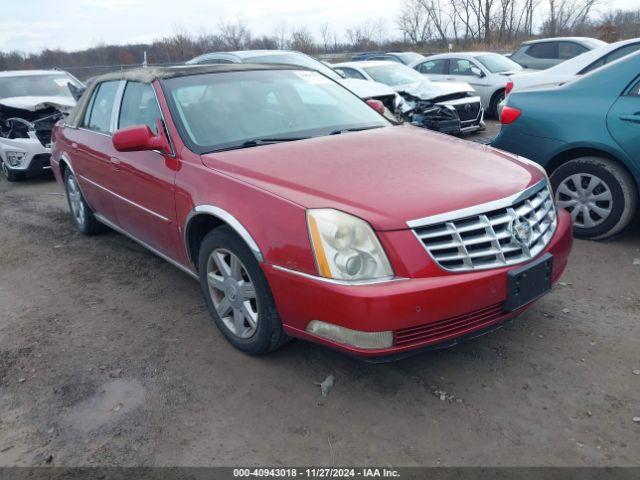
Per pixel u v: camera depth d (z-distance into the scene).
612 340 3.16
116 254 5.04
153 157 3.68
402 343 2.50
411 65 13.98
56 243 5.47
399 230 2.48
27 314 3.94
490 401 2.71
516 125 4.82
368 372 2.99
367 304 2.41
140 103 4.02
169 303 3.98
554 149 4.59
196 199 3.17
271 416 2.69
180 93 3.73
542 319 3.42
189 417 2.72
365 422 2.61
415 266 2.47
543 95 4.71
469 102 9.73
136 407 2.82
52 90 9.78
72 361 3.28
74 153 5.02
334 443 2.49
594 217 4.53
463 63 12.66
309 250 2.55
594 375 2.86
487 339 3.24
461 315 2.56
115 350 3.38
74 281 4.48
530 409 2.64
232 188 2.97
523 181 2.95
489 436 2.48
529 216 2.85
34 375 3.16
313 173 2.91
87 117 4.98
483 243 2.62
